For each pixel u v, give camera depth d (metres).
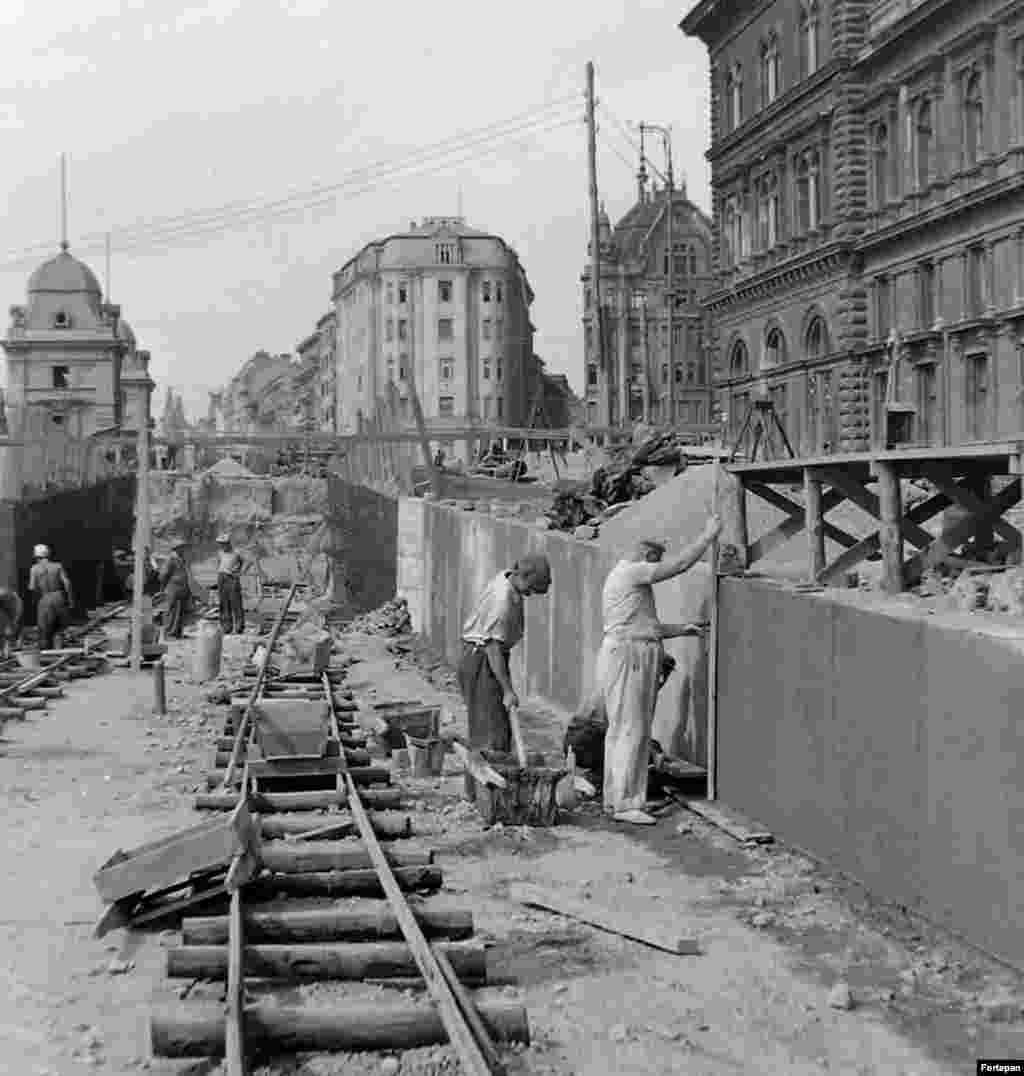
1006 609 8.69
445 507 26.48
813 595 9.88
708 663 11.93
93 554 40.41
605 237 107.62
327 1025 6.51
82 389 92.94
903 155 42.22
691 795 11.95
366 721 16.95
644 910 8.80
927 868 8.16
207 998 7.20
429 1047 6.54
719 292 56.44
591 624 15.61
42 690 20.66
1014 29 35.44
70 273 93.56
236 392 186.75
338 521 48.50
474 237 120.31
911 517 11.16
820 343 47.50
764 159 52.22
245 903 8.62
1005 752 7.31
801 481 12.38
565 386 145.75
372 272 120.56
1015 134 35.53
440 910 8.26
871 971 7.62
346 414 129.75
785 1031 6.78
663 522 15.59
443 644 25.77
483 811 11.31
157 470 73.94
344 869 9.52
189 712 18.78
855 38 44.56
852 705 9.13
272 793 12.29
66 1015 7.08
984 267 37.53
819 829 9.68
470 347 119.62
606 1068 6.33
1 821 11.80
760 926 8.43
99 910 9.01
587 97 42.44
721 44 56.88
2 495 29.31
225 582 31.88
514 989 7.39
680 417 105.69
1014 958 7.25
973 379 38.19
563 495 20.42
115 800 12.72
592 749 12.34
